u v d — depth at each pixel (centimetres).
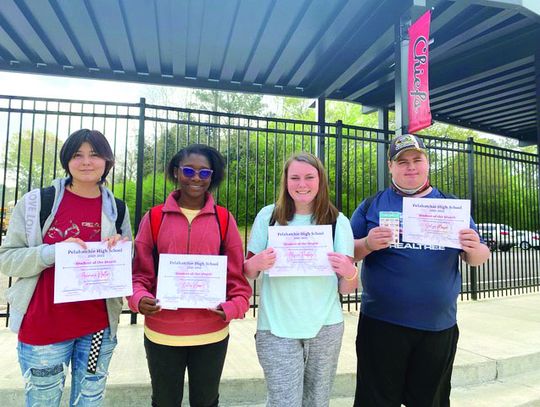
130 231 220
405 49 477
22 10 518
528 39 602
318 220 217
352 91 815
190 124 487
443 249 224
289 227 209
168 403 204
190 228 209
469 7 524
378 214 241
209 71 721
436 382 226
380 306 230
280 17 537
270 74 727
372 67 715
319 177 217
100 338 202
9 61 675
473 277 643
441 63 708
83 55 657
